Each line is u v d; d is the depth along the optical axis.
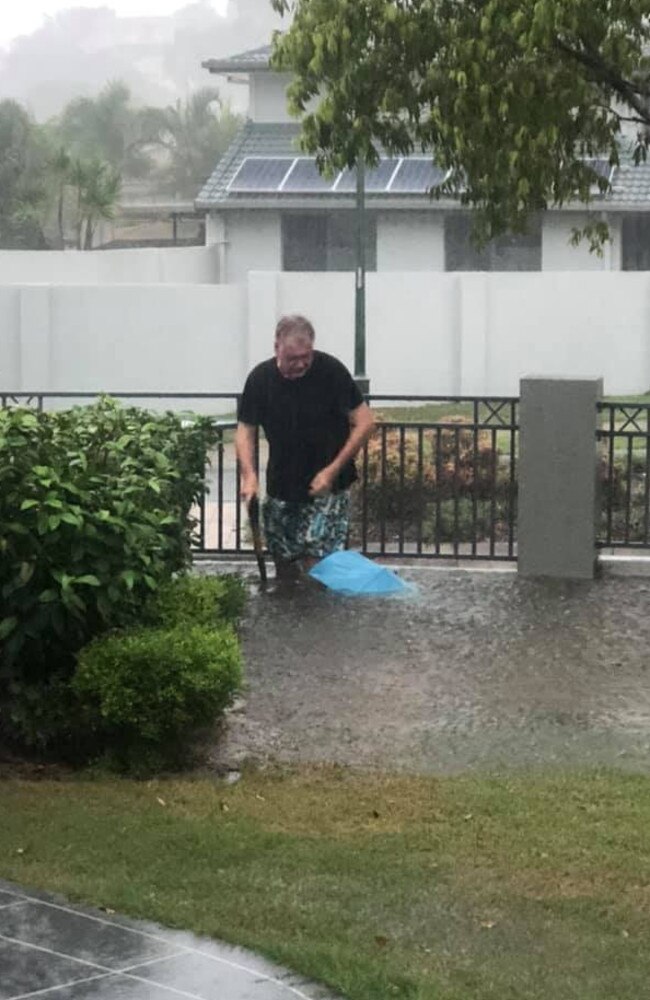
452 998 4.15
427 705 7.14
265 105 36.19
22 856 5.20
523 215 10.91
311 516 9.38
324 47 9.60
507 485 12.37
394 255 33.34
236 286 25.70
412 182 32.75
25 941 4.43
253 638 8.25
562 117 9.61
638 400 25.59
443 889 4.98
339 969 4.28
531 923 4.72
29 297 24.97
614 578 9.79
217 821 5.62
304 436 9.30
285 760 6.39
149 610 6.94
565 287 26.11
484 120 9.30
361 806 5.81
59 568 6.25
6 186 44.84
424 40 9.50
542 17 8.30
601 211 31.55
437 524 10.52
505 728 6.82
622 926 4.71
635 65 10.00
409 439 13.19
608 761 6.38
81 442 7.20
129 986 4.13
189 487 8.91
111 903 4.73
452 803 5.84
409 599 9.16
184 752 6.37
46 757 6.44
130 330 25.28
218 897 4.87
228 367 25.78
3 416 6.59
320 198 32.66
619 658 7.96
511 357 26.28
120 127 62.25
